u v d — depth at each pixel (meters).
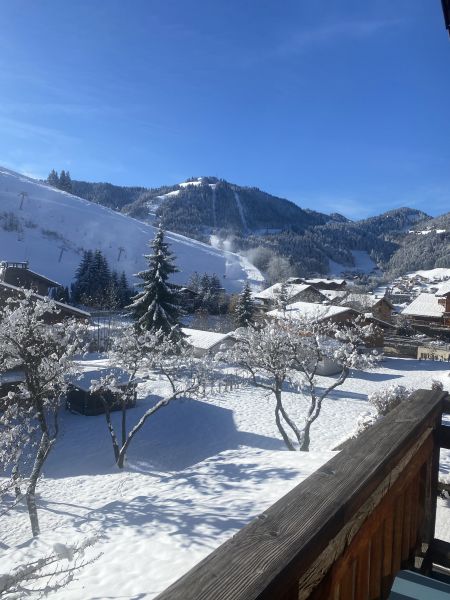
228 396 31.28
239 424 25.92
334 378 37.03
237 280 133.25
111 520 7.49
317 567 1.49
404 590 2.08
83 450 22.53
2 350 15.44
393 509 2.26
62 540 6.85
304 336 20.98
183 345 24.56
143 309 36.03
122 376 27.69
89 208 151.38
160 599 1.06
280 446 22.72
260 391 32.62
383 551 2.15
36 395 15.41
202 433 24.78
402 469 2.27
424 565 2.78
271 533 1.34
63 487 18.62
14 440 16.52
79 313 35.91
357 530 1.79
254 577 1.13
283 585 1.18
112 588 5.40
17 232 111.69
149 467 20.72
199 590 1.08
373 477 1.78
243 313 52.94
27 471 19.89
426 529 2.82
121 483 19.00
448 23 2.53
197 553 6.08
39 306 16.55
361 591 1.91
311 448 22.05
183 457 21.92
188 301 72.88
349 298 65.31
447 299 53.56
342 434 24.09
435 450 2.86
